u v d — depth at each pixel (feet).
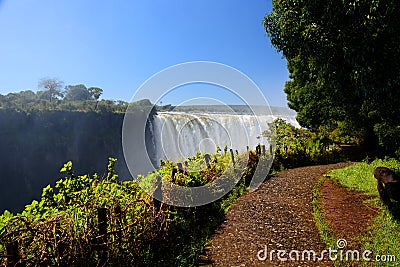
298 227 16.25
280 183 28.17
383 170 17.53
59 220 8.57
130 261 10.82
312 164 44.01
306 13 18.76
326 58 19.21
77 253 8.59
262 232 15.88
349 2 15.12
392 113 18.04
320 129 57.67
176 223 15.10
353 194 21.93
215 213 19.57
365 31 15.53
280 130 48.88
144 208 12.71
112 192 13.05
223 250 13.92
